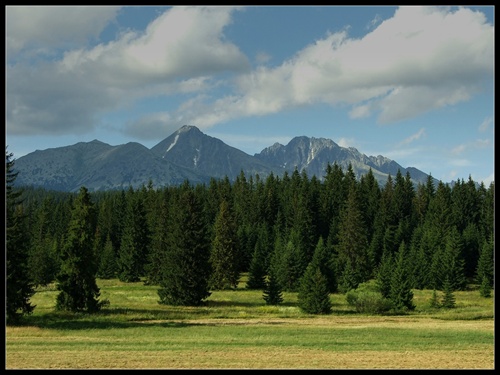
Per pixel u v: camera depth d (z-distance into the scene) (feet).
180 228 231.91
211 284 299.79
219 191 563.89
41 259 293.64
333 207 503.61
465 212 481.46
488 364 88.58
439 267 311.88
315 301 192.44
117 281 347.77
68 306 180.55
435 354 98.94
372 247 388.37
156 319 165.68
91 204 190.49
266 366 83.97
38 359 89.45
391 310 201.98
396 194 516.73
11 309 147.95
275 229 447.01
